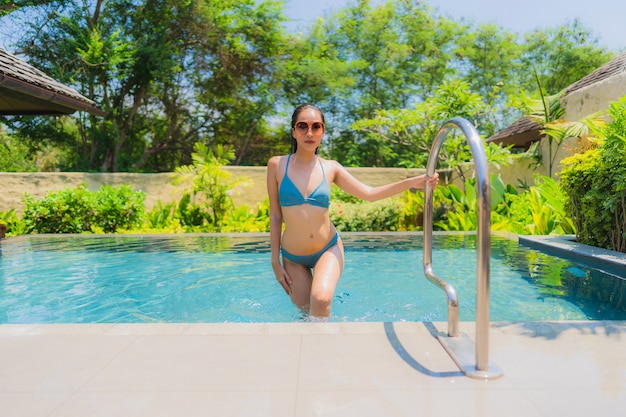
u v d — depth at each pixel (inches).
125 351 88.1
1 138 962.7
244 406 67.9
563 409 67.2
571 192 236.2
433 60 1031.6
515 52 1113.4
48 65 740.7
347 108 1017.5
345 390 72.7
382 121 563.5
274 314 148.9
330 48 1024.9
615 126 206.1
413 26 1048.8
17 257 247.9
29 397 71.1
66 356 85.8
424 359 84.6
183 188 470.3
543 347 90.2
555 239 254.5
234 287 184.9
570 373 78.9
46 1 734.5
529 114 458.3
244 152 1029.8
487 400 69.7
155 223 428.1
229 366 81.2
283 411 66.6
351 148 1013.8
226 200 444.1
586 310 146.4
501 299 159.9
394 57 1006.4
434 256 246.2
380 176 489.4
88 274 209.0
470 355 85.1
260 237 315.6
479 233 80.0
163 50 797.9
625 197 203.3
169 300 166.2
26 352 87.8
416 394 71.6
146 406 68.2
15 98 305.6
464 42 1085.8
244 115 943.0
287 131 1031.6
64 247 279.0
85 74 767.1
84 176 454.9
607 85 347.3
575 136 364.2
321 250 148.6
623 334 96.9
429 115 525.7
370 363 82.6
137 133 962.7
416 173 494.0
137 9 816.3
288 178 146.3
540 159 442.3
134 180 466.9
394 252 262.5
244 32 877.2
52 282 193.9
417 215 409.4
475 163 82.4
